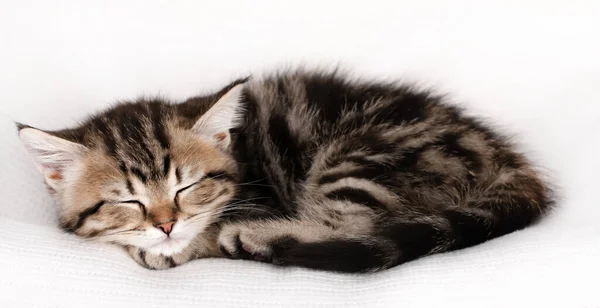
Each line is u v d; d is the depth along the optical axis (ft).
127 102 2.26
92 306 1.88
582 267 1.90
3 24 2.48
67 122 2.48
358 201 2.12
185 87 2.57
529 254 1.93
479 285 1.88
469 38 2.54
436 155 2.16
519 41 2.52
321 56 2.58
